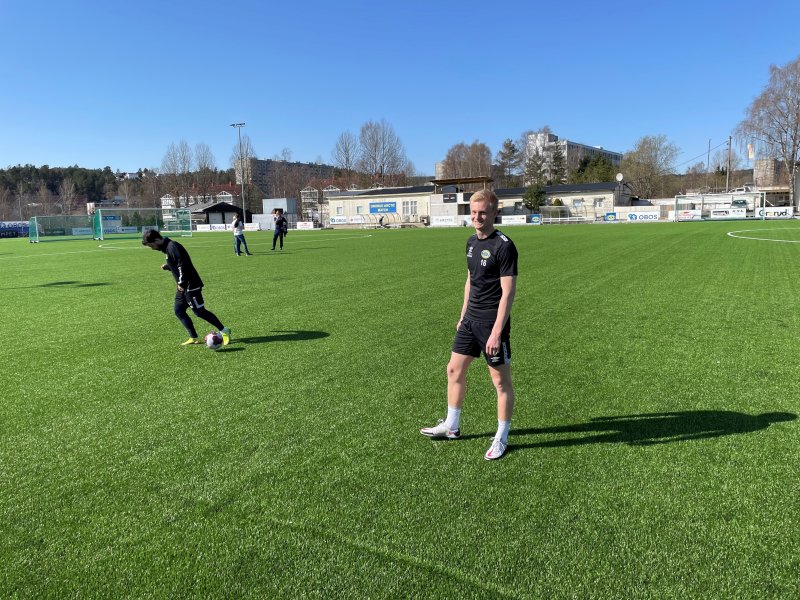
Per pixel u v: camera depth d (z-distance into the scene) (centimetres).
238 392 475
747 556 245
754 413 405
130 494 307
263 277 1289
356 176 8775
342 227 6325
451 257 1750
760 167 7312
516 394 456
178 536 267
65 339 684
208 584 234
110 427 402
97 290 1130
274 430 391
